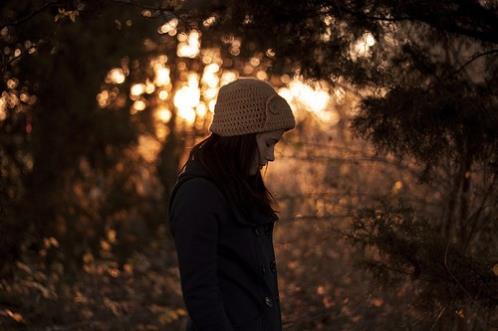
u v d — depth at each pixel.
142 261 6.41
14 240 4.87
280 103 2.04
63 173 6.62
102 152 7.16
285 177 5.22
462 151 2.86
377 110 2.92
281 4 2.91
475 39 2.92
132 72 7.13
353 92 3.34
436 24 2.83
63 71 6.32
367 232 3.05
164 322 4.56
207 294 1.89
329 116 4.70
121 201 7.34
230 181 2.00
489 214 3.17
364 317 3.89
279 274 5.15
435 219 3.69
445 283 2.66
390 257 2.85
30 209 5.96
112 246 6.93
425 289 2.85
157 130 7.63
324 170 4.48
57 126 6.49
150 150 7.71
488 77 2.90
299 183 5.14
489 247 3.05
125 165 7.46
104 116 7.02
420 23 2.95
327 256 4.66
